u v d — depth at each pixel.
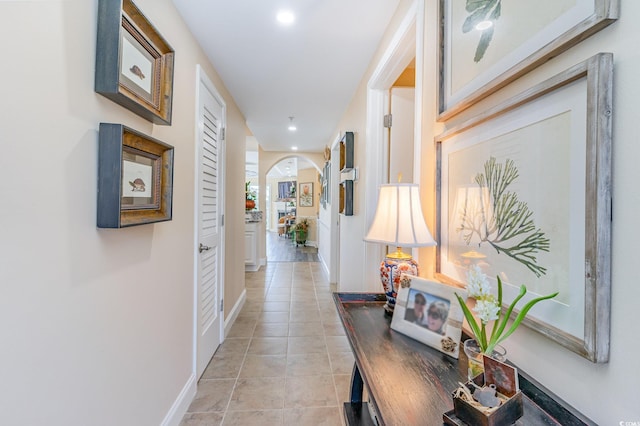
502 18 0.84
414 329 1.01
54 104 0.81
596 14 0.56
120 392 1.13
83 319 0.93
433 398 0.72
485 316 0.70
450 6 1.12
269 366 2.21
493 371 0.66
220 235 2.51
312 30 1.86
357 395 1.53
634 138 0.52
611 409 0.55
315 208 8.98
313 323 3.02
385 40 1.88
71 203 0.87
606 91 0.55
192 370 1.86
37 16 0.75
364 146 2.51
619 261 0.54
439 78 1.17
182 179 1.70
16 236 0.71
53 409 0.82
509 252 0.80
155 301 1.39
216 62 2.27
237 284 3.28
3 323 0.68
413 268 1.23
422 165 1.35
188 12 1.67
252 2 1.60
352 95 2.98
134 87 1.10
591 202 0.57
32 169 0.75
